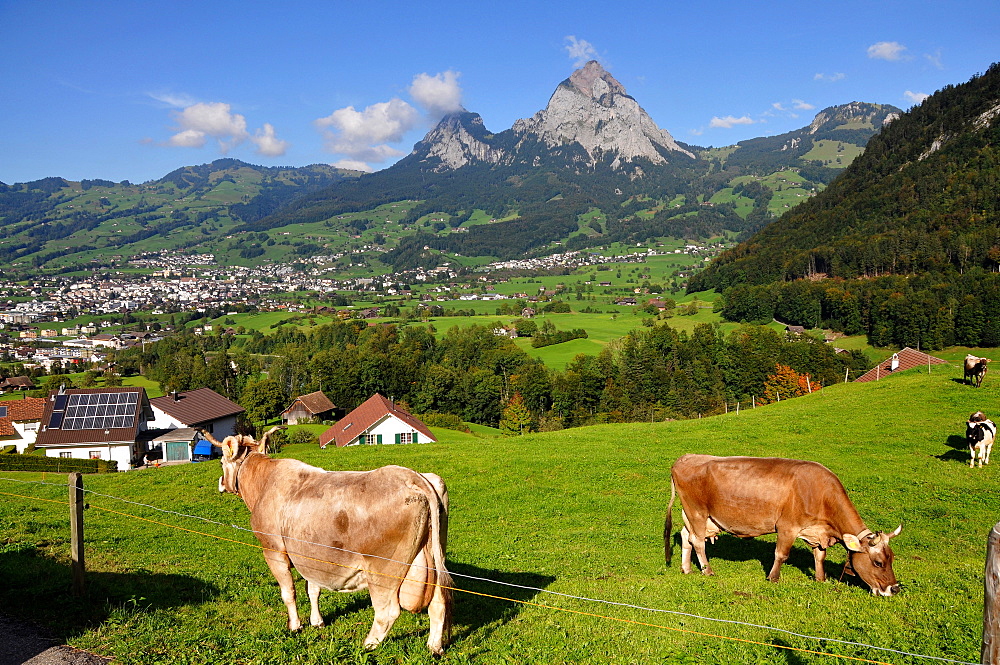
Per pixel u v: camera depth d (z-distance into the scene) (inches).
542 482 1079.6
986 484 924.0
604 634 400.5
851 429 1347.2
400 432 2637.8
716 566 603.2
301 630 396.5
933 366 2167.8
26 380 5423.2
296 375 5206.7
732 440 1342.3
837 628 406.3
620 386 4704.7
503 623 422.0
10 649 349.1
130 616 398.3
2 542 600.4
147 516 872.9
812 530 516.4
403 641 370.3
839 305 5580.7
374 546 354.0
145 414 2908.5
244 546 693.9
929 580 531.2
